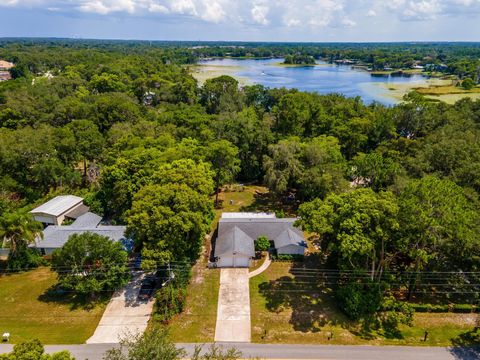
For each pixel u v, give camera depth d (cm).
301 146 5616
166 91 11262
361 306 3316
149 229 3500
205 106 10894
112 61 16638
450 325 3294
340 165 5475
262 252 4431
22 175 5806
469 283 3619
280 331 3177
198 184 4056
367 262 3519
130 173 4794
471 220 3322
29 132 6159
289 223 4703
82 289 3328
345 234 3122
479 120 7325
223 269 4084
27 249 4075
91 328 3189
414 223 3153
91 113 8088
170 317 3303
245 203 5875
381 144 7031
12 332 3130
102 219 5172
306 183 5166
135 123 8006
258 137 6656
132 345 2200
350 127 7275
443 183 3497
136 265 4053
